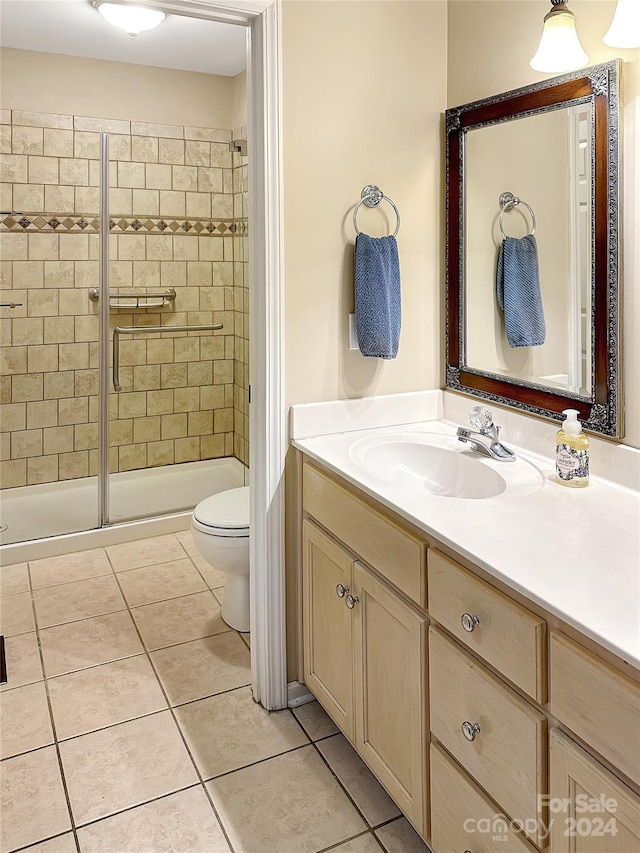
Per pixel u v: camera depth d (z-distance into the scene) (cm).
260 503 198
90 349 344
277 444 193
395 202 200
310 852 154
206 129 364
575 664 99
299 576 202
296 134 184
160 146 352
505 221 181
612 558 117
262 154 180
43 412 339
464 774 130
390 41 193
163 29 311
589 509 140
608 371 154
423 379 214
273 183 181
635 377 149
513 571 112
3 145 318
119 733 195
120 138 340
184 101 373
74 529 334
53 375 339
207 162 367
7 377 332
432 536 131
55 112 344
